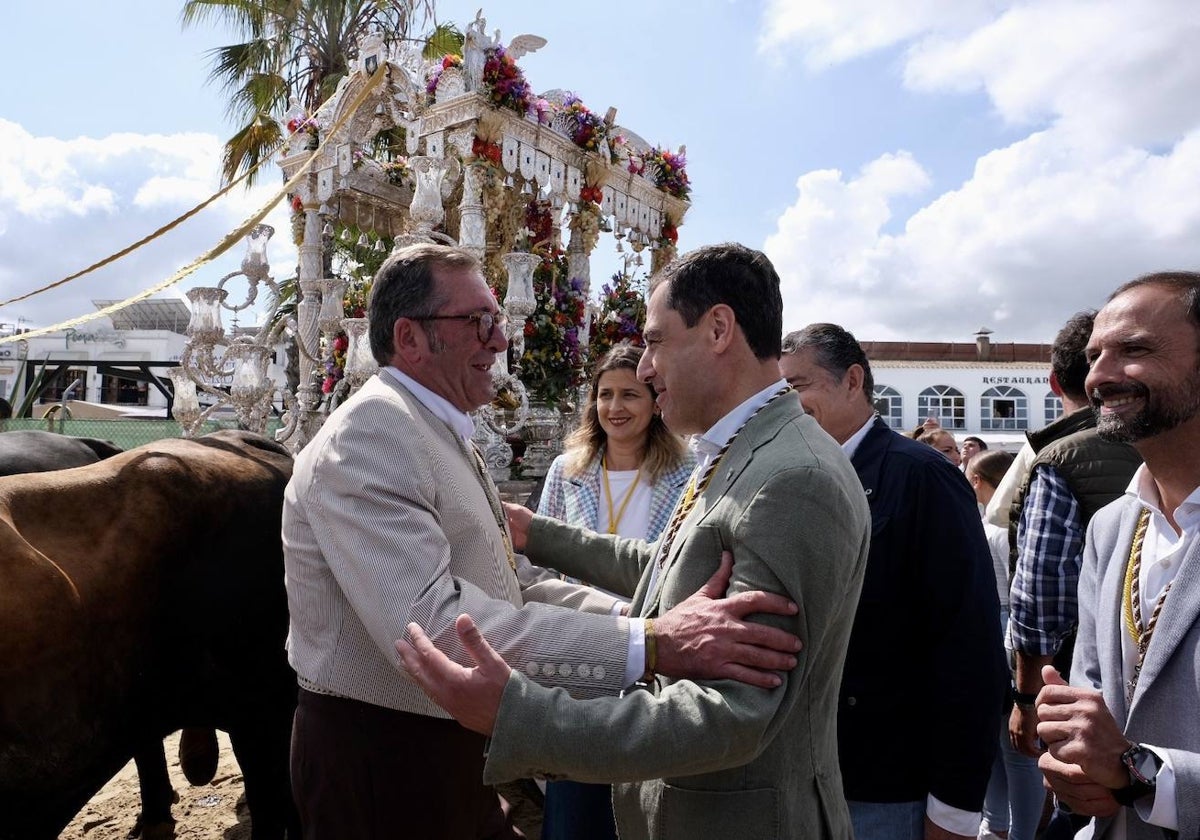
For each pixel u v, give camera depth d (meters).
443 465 1.92
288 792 3.09
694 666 1.47
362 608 1.72
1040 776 3.42
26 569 2.27
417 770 1.94
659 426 3.34
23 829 2.35
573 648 1.56
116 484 2.64
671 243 8.55
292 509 1.96
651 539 3.19
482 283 2.13
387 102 6.98
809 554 1.46
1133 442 1.71
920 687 2.30
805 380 2.53
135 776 4.54
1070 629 2.61
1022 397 19.44
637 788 1.73
